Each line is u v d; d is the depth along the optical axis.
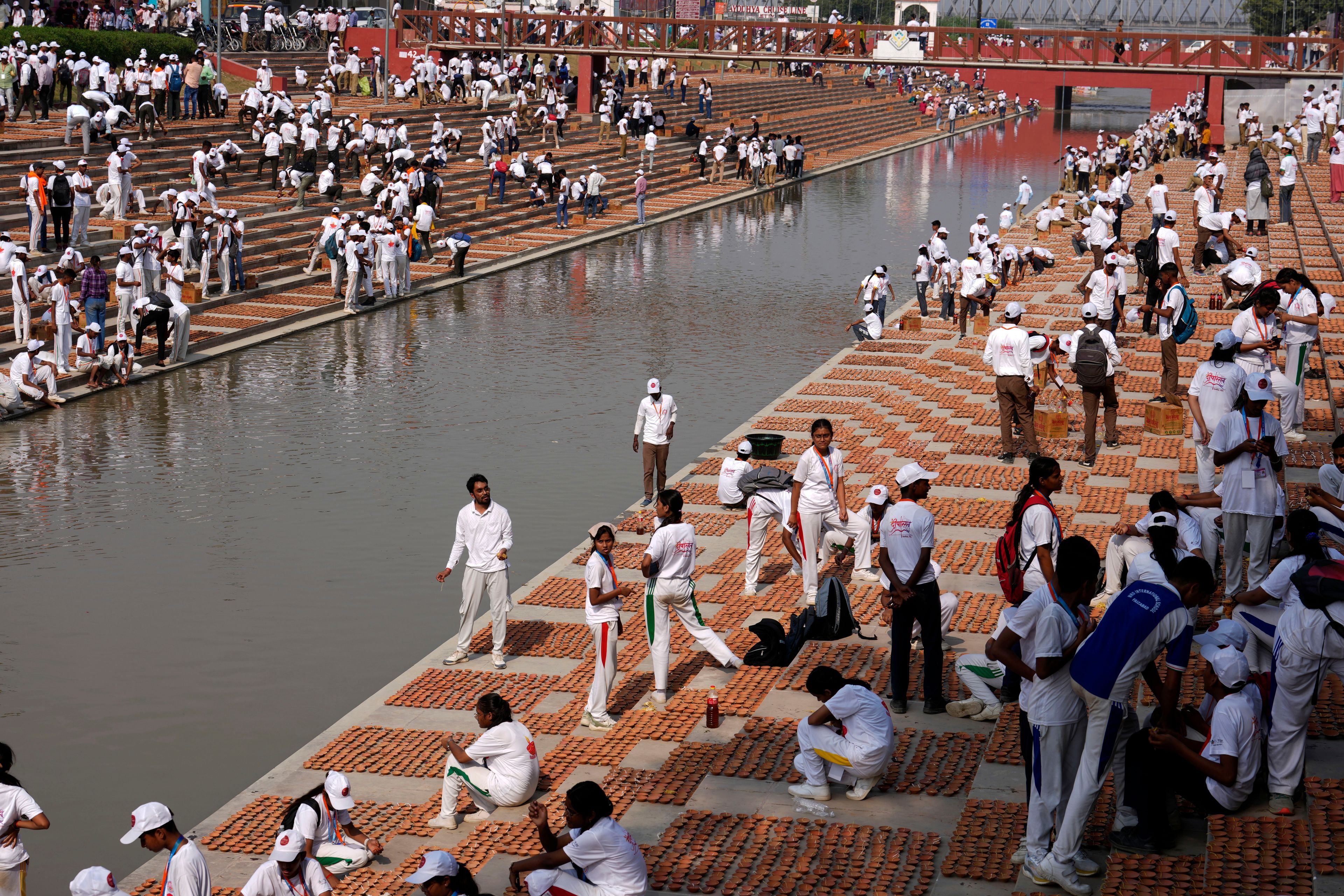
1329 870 7.68
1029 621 8.45
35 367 24.95
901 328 32.50
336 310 33.75
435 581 17.23
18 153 35.22
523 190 49.94
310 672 14.59
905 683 12.05
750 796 10.67
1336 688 10.70
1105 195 36.84
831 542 16.16
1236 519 12.21
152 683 14.21
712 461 22.02
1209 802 8.91
